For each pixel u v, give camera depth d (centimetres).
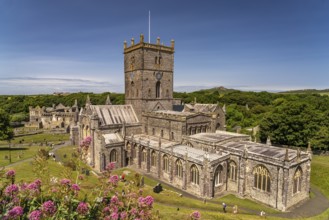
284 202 4809
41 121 18688
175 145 6856
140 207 1734
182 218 3869
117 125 8175
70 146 11212
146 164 7238
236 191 5716
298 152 4988
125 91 9375
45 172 2208
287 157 4725
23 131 15750
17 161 8069
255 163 5306
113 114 8400
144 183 6341
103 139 7350
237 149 5734
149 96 8575
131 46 8619
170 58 8938
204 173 5391
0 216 1320
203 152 6178
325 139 8525
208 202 5162
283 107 9475
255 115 16425
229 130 13200
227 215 4316
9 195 1606
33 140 13225
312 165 6956
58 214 1561
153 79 8588
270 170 5019
